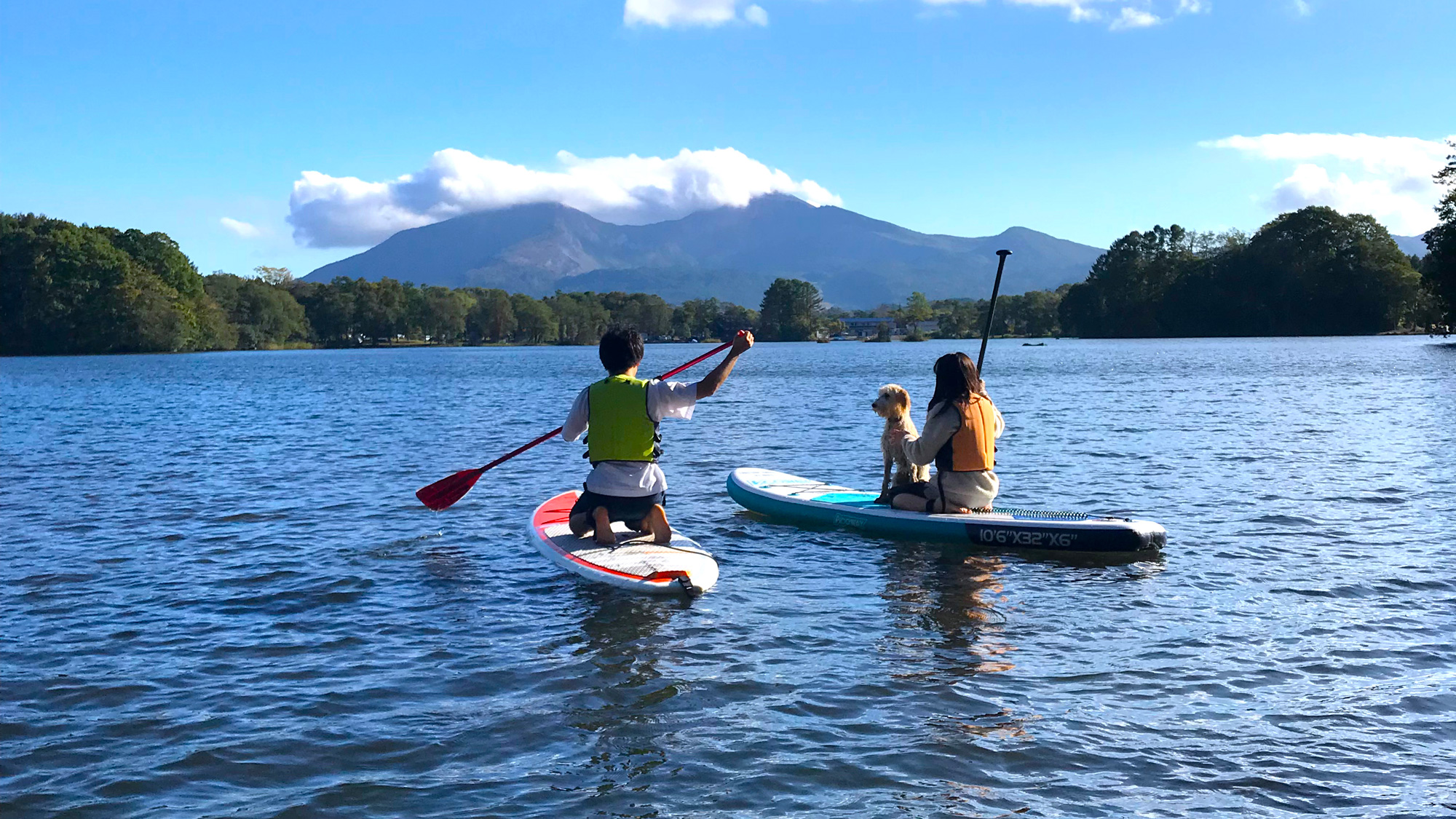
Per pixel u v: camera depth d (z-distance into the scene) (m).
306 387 35.44
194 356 92.31
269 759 3.89
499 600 6.16
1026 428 16.69
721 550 7.62
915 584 6.54
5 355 91.12
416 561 7.22
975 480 7.97
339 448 14.91
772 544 7.81
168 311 95.62
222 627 5.62
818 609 5.95
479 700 4.50
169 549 7.68
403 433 17.34
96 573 6.91
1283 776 3.68
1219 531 8.16
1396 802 3.48
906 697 4.49
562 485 10.92
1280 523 8.42
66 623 5.70
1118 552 7.29
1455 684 4.57
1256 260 102.00
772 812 3.45
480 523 8.70
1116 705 4.38
